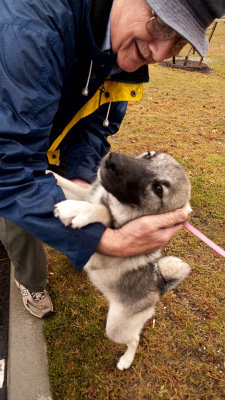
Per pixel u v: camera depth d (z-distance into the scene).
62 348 1.19
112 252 0.88
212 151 2.76
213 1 0.76
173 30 0.81
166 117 3.39
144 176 1.00
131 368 1.16
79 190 1.20
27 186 0.77
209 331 1.32
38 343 1.19
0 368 1.12
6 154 0.73
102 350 1.21
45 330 1.24
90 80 1.01
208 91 4.52
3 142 0.73
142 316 1.15
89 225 0.83
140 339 1.26
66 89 1.02
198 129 3.20
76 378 1.11
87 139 1.33
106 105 1.29
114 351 1.22
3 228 1.09
